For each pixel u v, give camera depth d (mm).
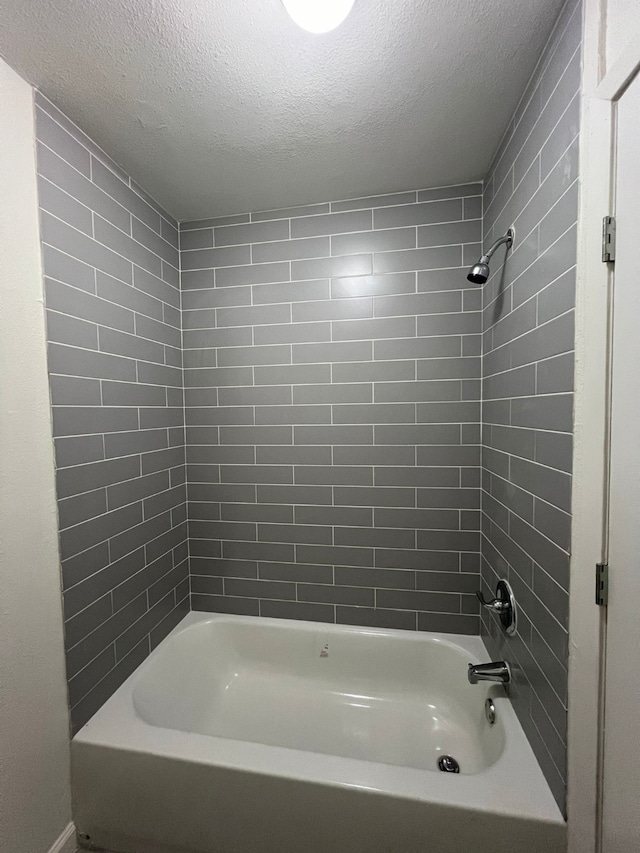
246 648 1705
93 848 1107
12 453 930
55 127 1047
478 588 1560
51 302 1035
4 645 913
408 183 1469
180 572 1709
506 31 862
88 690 1161
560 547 856
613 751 745
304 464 1670
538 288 963
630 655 693
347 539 1654
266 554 1725
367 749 1366
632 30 642
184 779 1033
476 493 1542
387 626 1641
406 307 1552
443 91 1023
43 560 1015
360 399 1608
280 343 1658
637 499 667
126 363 1353
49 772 1026
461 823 897
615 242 703
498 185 1272
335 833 958
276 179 1421
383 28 848
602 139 708
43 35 842
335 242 1590
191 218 1688
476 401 1521
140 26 826
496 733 1176
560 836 851
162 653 1498
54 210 1043
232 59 911
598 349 741
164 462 1588
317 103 1055
